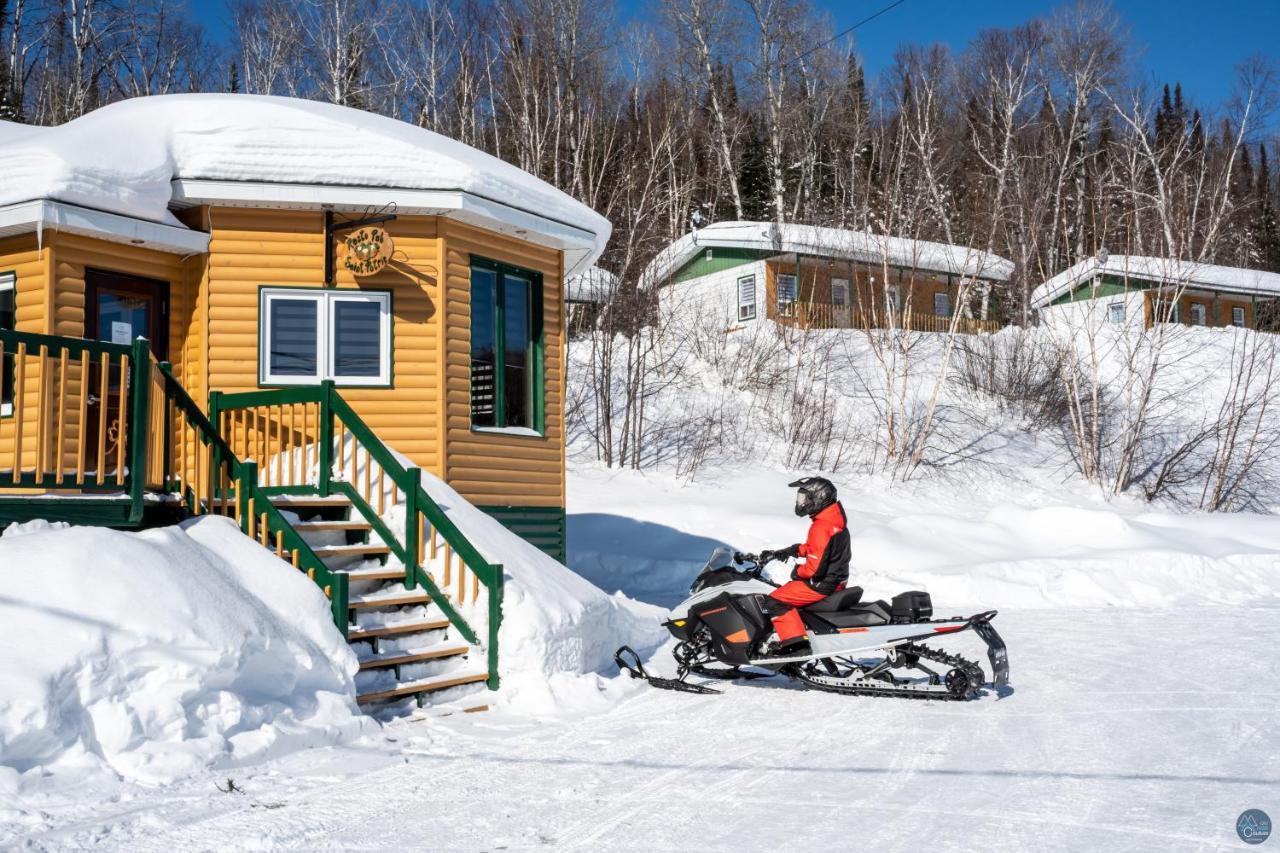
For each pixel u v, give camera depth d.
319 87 37.34
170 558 6.15
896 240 34.88
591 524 17.91
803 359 29.66
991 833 4.37
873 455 24.78
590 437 23.95
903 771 5.47
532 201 11.56
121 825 4.45
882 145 39.84
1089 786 5.12
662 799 4.98
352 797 5.02
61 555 5.71
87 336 9.77
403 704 6.97
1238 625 11.40
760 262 35.59
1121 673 8.44
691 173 40.59
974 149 47.84
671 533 17.50
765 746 6.10
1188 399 30.61
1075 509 17.75
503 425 11.87
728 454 23.67
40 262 9.53
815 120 48.69
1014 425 28.12
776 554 8.12
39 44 38.75
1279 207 62.00
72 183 9.16
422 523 8.20
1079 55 49.62
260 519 7.62
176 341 10.41
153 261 10.26
